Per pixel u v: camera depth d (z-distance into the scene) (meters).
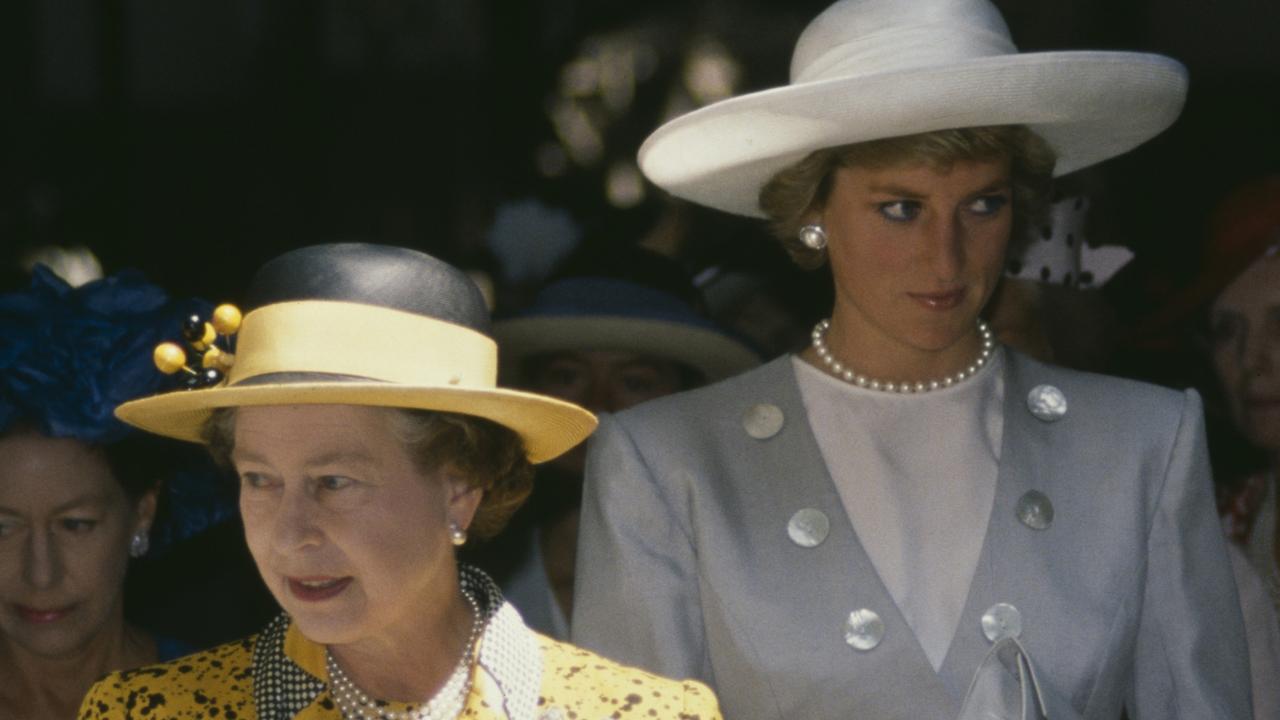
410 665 7.87
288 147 28.66
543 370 14.42
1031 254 12.54
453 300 7.64
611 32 28.08
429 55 28.92
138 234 27.30
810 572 9.68
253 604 13.69
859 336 9.98
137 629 11.30
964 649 9.45
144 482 10.57
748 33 27.97
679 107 27.66
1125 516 9.73
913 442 9.91
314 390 7.12
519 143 28.28
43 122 27.66
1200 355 14.21
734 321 16.38
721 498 9.88
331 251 7.55
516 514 13.55
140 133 28.17
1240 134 22.88
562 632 13.29
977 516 9.77
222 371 7.76
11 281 10.83
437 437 7.61
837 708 9.46
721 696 9.71
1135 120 9.88
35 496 10.09
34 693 10.71
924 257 9.37
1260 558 13.54
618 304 14.11
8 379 9.99
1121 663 9.53
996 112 9.12
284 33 28.83
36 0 27.73
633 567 9.78
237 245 28.09
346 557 7.41
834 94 9.06
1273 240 13.77
